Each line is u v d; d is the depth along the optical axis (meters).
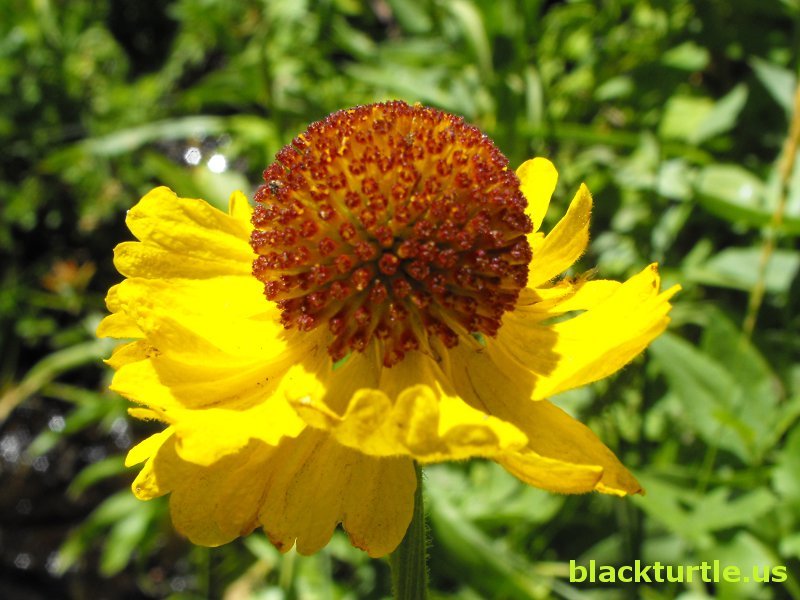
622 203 0.14
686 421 0.12
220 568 0.16
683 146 0.14
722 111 0.14
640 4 0.17
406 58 0.16
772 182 0.13
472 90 0.15
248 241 0.08
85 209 0.23
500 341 0.07
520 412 0.07
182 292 0.07
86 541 0.16
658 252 0.14
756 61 0.14
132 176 0.23
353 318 0.07
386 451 0.05
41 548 0.23
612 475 0.06
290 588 0.12
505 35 0.16
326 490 0.06
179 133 0.17
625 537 0.11
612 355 0.06
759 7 0.16
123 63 0.25
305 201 0.07
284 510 0.06
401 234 0.07
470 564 0.11
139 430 0.24
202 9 0.20
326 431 0.06
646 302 0.06
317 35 0.18
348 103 0.17
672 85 0.16
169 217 0.07
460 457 0.05
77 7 0.25
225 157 0.19
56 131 0.24
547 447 0.06
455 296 0.07
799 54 0.14
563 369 0.06
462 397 0.07
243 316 0.07
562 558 0.12
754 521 0.10
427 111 0.07
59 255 0.24
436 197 0.07
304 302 0.07
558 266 0.07
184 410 0.06
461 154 0.07
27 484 0.24
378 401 0.05
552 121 0.15
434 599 0.12
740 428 0.10
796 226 0.12
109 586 0.22
